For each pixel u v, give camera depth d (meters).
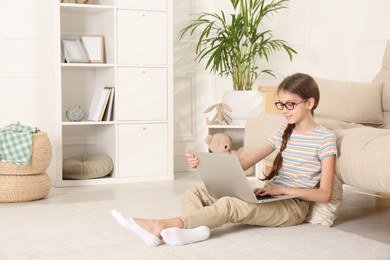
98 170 4.04
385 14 4.45
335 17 4.83
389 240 2.40
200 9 4.62
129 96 4.07
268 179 2.58
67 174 3.99
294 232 2.40
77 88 4.35
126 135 4.08
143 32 4.09
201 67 4.66
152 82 4.13
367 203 3.28
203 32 4.19
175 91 4.61
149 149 4.14
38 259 2.05
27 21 4.18
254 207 2.40
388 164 2.17
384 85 3.52
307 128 2.51
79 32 4.32
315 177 2.49
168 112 4.18
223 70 4.66
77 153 4.39
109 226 2.56
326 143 2.43
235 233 2.38
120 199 3.40
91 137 4.43
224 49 4.21
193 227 2.26
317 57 4.88
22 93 4.19
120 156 4.07
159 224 2.20
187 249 2.12
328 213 2.55
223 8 4.65
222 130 4.55
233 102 4.31
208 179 2.55
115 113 4.05
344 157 2.42
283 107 2.49
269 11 4.39
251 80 4.43
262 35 4.30
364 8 4.64
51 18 3.88
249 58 4.32
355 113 3.42
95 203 3.22
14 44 4.15
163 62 4.15
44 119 4.16
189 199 2.51
